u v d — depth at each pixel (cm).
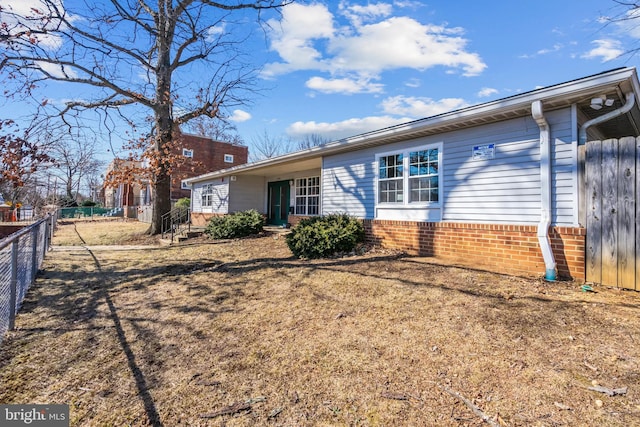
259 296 497
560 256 523
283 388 267
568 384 252
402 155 791
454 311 395
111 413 242
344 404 244
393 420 225
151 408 246
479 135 645
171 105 1328
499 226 603
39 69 921
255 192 1680
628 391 241
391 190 817
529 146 573
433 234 713
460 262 629
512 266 582
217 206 1700
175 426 226
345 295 475
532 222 564
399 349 319
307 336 357
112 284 604
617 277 464
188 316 432
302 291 505
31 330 396
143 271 703
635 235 450
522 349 304
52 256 892
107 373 297
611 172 477
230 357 321
